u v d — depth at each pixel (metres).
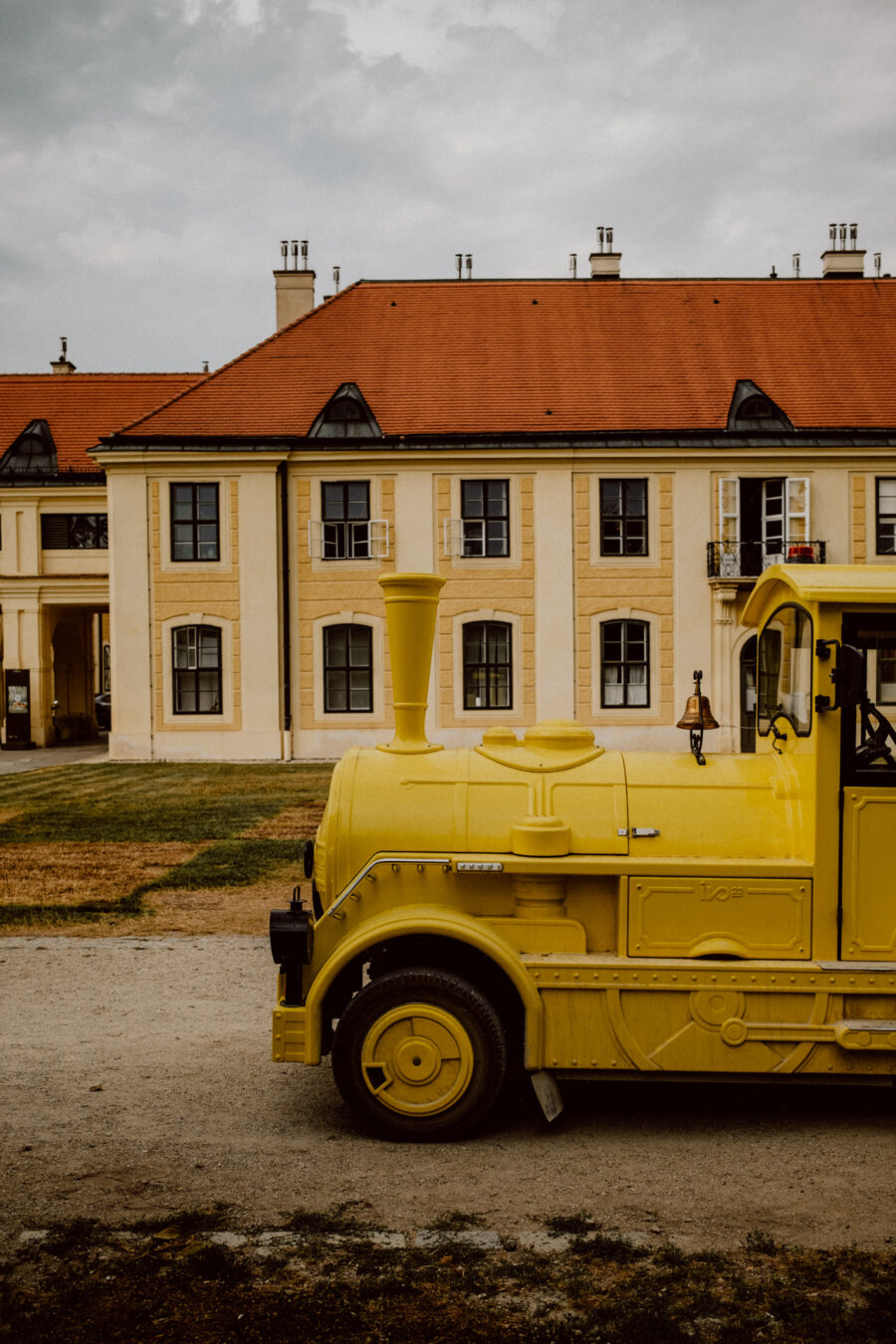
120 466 25.02
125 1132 4.81
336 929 4.90
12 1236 3.82
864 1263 3.63
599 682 25.06
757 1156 4.58
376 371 26.47
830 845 4.68
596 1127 4.91
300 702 25.31
